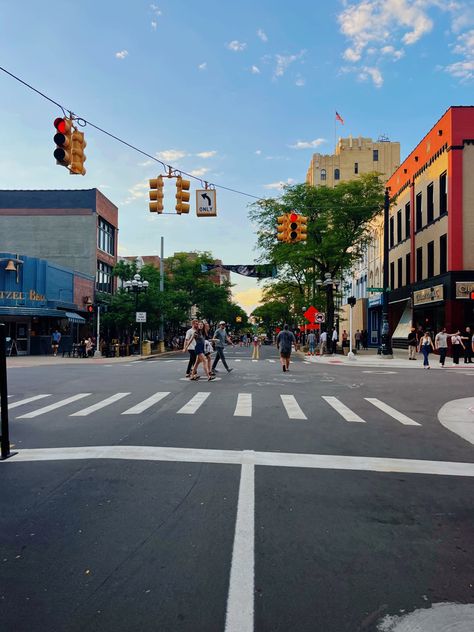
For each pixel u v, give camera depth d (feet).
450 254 95.91
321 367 74.38
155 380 53.36
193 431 26.91
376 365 79.82
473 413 34.04
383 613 10.14
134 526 14.29
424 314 115.96
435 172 105.19
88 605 10.35
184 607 10.28
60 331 122.72
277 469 20.10
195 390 44.57
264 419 30.73
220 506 15.90
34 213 133.59
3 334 21.97
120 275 128.26
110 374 60.75
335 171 279.08
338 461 21.47
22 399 39.37
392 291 139.44
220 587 11.05
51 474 19.29
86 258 133.08
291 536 13.74
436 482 18.80
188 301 159.02
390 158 279.28
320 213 116.26
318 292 133.39
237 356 112.57
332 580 11.41
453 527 14.56
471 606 10.44
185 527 14.24
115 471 19.63
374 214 117.70
